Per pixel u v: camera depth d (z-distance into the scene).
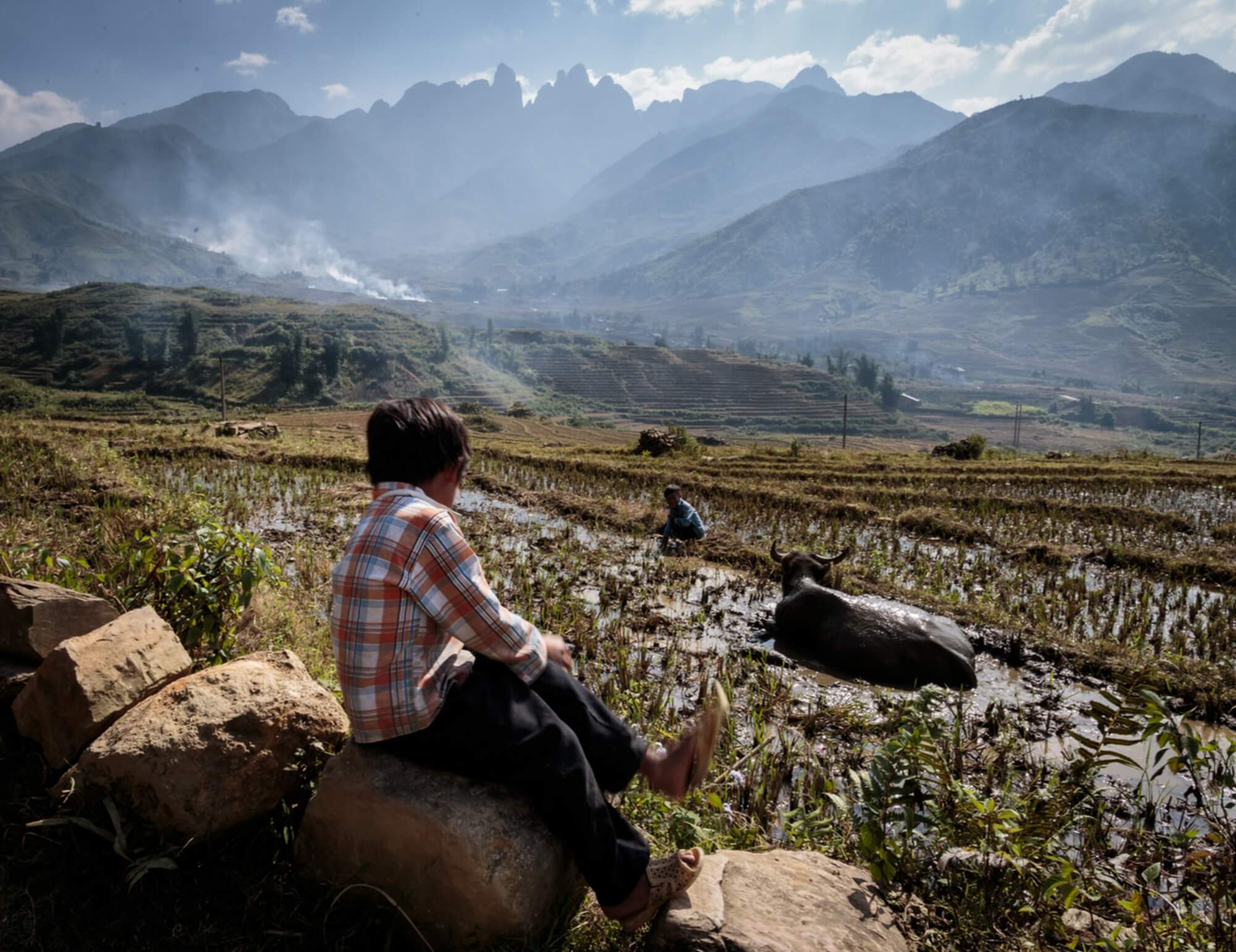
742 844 3.41
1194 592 10.30
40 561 4.83
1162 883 3.71
